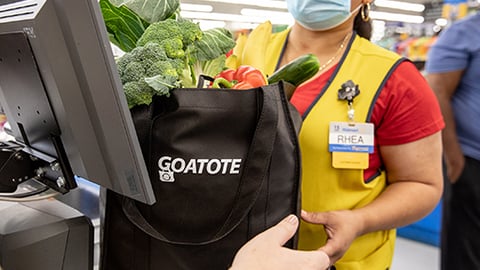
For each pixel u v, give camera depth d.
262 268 0.56
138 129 0.62
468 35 1.96
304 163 1.03
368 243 1.08
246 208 0.62
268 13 8.22
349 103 1.02
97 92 0.53
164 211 0.63
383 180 1.12
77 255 0.77
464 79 2.02
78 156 0.64
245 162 0.63
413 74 1.03
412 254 3.29
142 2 0.71
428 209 1.06
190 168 0.62
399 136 1.04
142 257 0.66
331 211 0.96
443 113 2.07
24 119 0.75
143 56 0.63
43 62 0.59
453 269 2.23
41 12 0.53
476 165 2.05
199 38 0.72
